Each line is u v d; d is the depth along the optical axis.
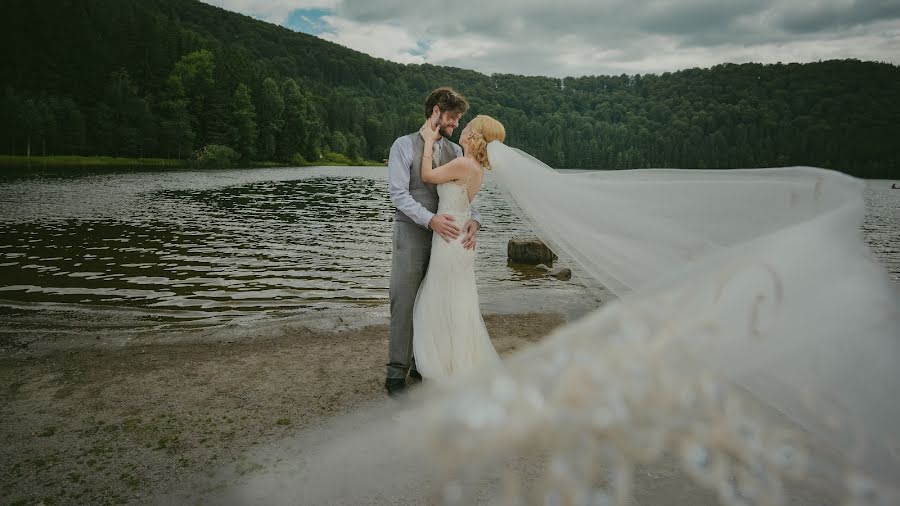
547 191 2.76
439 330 3.15
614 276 2.35
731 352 0.84
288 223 17.08
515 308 5.85
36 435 2.80
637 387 0.79
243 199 25.28
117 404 3.20
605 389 0.78
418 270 3.29
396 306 3.29
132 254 10.61
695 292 0.90
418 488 0.74
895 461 0.87
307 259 10.95
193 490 2.24
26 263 9.34
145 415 3.05
